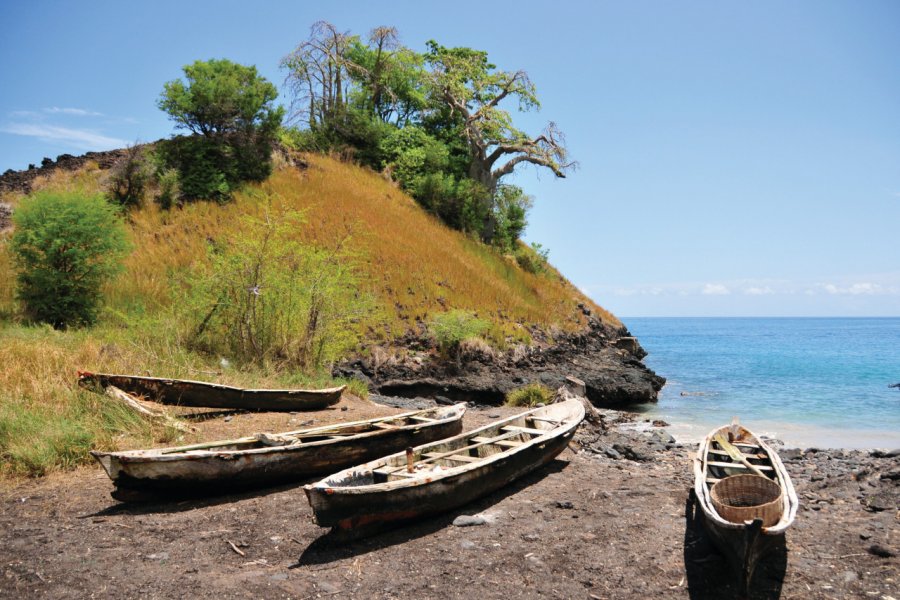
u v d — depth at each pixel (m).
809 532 6.82
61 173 25.89
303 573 5.77
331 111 38.72
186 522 7.06
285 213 17.53
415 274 27.02
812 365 38.34
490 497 8.17
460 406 11.38
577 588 5.49
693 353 52.31
